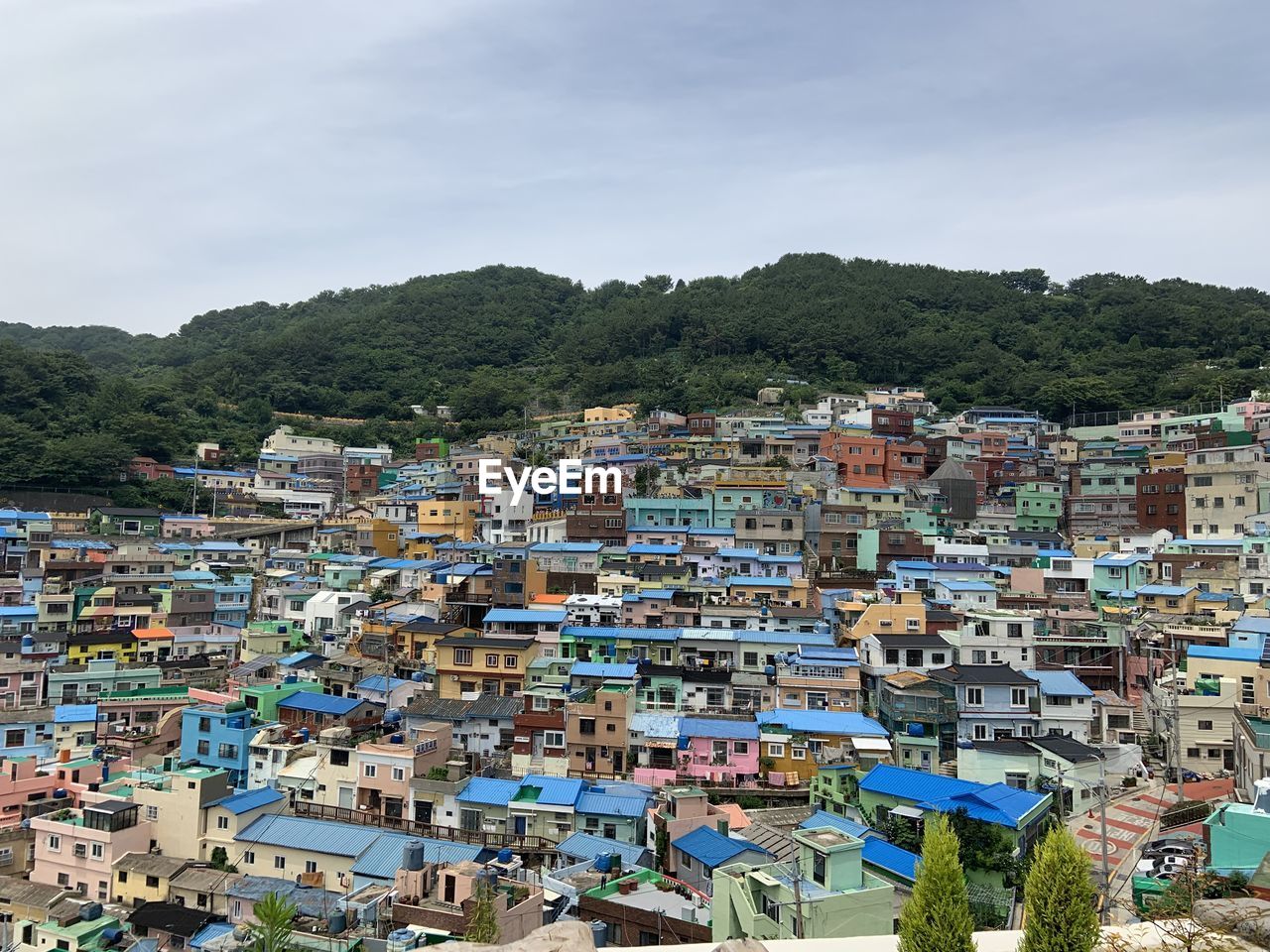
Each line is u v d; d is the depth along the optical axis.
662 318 182.00
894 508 102.94
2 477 113.12
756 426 129.88
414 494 125.25
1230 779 55.25
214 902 44.12
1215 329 162.50
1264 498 92.00
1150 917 23.67
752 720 60.81
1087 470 114.12
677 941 34.88
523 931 36.00
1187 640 68.75
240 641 83.12
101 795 51.41
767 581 81.06
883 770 49.06
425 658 74.88
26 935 43.88
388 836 48.00
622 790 52.78
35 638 74.88
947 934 19.62
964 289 197.88
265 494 130.88
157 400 145.25
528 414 160.88
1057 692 60.03
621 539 95.00
